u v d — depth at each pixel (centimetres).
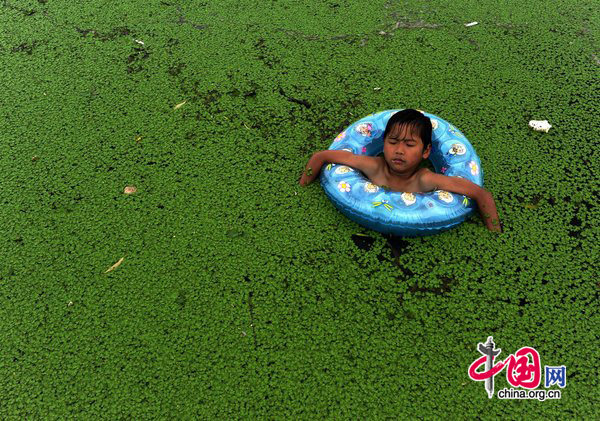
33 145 326
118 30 415
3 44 405
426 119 245
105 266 260
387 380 215
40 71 379
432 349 224
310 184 293
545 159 303
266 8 430
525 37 391
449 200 254
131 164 311
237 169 305
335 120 334
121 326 237
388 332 230
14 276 258
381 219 255
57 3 446
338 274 252
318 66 374
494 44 386
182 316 239
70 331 236
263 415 207
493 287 245
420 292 244
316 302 242
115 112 346
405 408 207
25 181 304
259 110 343
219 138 325
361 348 225
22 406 213
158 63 383
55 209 288
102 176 305
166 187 297
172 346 229
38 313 243
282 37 401
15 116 345
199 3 440
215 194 291
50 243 272
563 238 263
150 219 280
